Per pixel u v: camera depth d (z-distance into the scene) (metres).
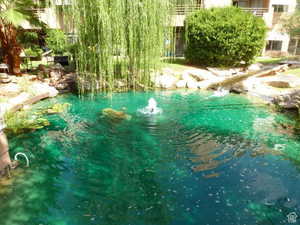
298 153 4.25
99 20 6.71
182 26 11.90
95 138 4.83
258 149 4.41
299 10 14.59
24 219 2.69
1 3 8.02
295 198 3.07
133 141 4.71
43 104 7.02
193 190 3.24
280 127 5.47
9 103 6.25
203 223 2.66
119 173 3.66
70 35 7.38
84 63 7.45
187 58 12.54
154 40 7.47
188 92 8.81
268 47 18.52
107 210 2.86
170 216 2.76
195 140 4.77
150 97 8.00
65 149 4.38
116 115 6.11
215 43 11.29
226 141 4.74
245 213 2.81
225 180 3.46
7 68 9.16
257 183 3.39
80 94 8.07
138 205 2.95
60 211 2.83
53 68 9.90
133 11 7.00
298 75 10.00
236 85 9.02
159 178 3.52
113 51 7.36
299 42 18.83
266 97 7.78
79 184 3.37
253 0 17.86
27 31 10.79
